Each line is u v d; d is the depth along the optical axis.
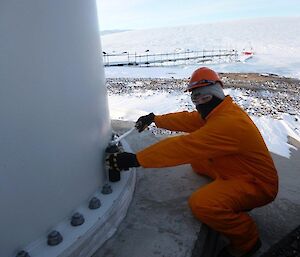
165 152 2.15
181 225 2.21
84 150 2.08
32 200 1.74
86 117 2.06
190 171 2.93
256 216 2.86
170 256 1.95
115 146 2.39
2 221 1.61
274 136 5.50
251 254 2.33
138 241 2.06
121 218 2.24
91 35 2.05
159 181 2.77
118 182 2.40
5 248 1.65
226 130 2.12
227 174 2.34
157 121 2.91
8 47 1.49
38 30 1.61
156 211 2.36
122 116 5.78
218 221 2.17
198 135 2.14
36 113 1.67
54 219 1.89
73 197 2.02
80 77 1.95
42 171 1.76
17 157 1.62
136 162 2.20
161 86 10.54
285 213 2.91
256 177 2.29
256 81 11.69
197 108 2.38
